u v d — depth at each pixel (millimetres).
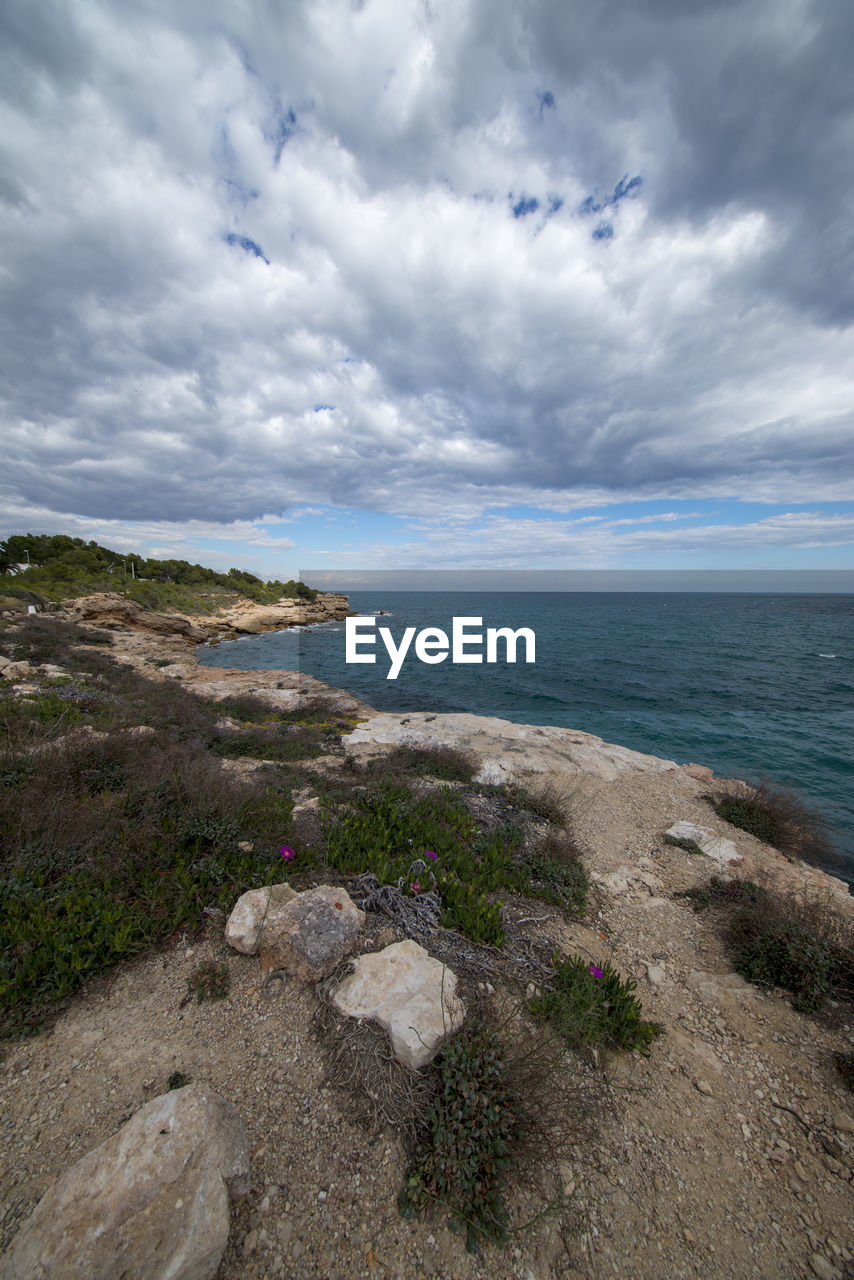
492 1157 2445
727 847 7094
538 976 3832
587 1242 2324
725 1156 2830
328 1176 2389
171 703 11609
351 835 5695
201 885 4258
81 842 4469
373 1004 3115
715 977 4379
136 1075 2736
